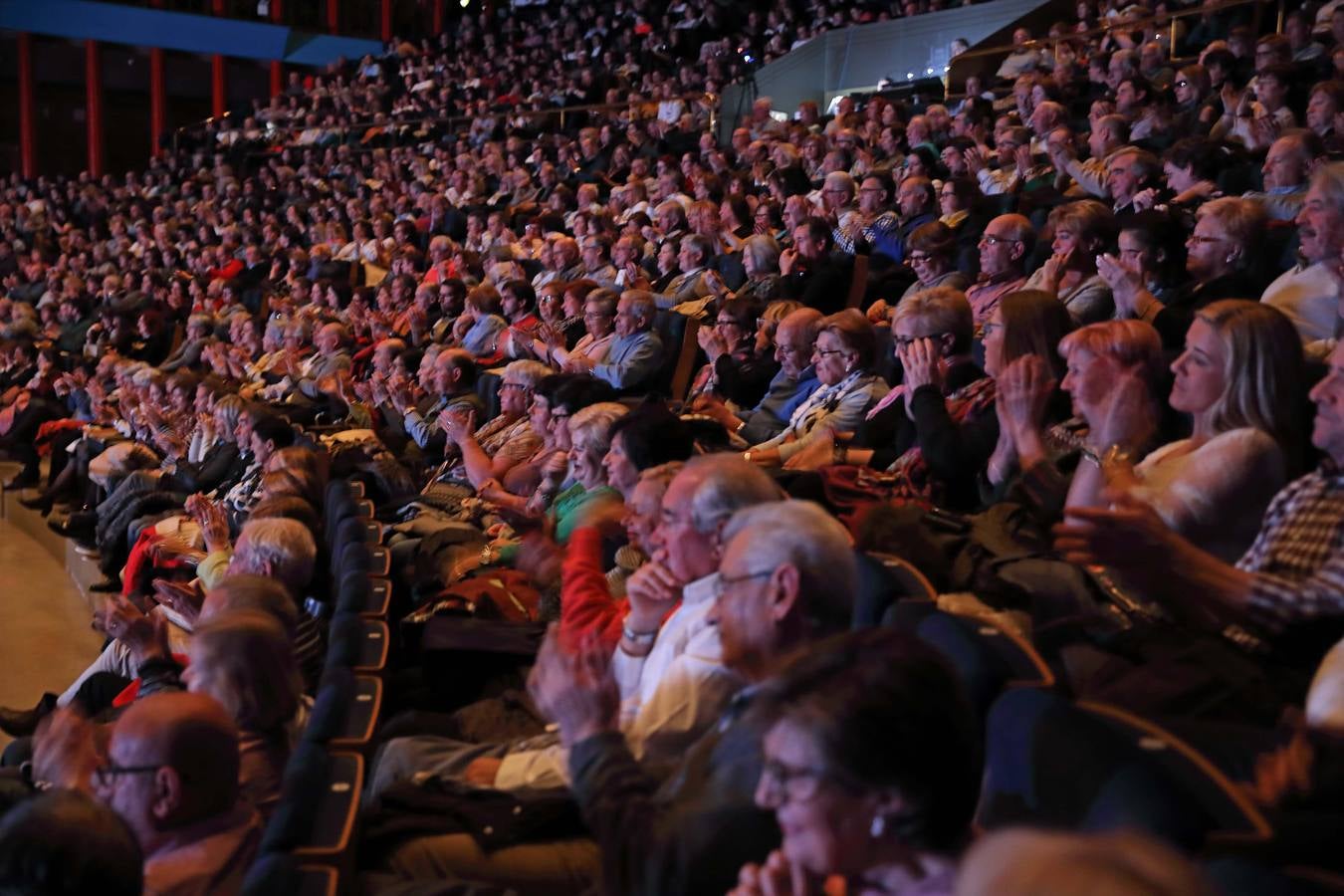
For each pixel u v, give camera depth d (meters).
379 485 5.36
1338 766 1.35
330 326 8.04
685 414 4.55
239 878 2.09
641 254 7.29
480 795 2.18
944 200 6.31
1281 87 6.28
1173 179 5.50
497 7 22.20
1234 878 1.08
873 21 13.71
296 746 2.48
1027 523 2.57
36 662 5.92
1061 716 1.35
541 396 4.54
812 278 5.78
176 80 23.00
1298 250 3.79
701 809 1.53
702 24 15.70
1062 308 3.21
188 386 7.51
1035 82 8.62
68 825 1.72
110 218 16.44
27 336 12.07
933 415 3.15
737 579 1.84
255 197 15.44
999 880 0.72
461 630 2.96
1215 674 1.80
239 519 5.50
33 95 22.16
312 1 22.86
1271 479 2.23
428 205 11.78
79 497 8.28
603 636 2.57
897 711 1.18
